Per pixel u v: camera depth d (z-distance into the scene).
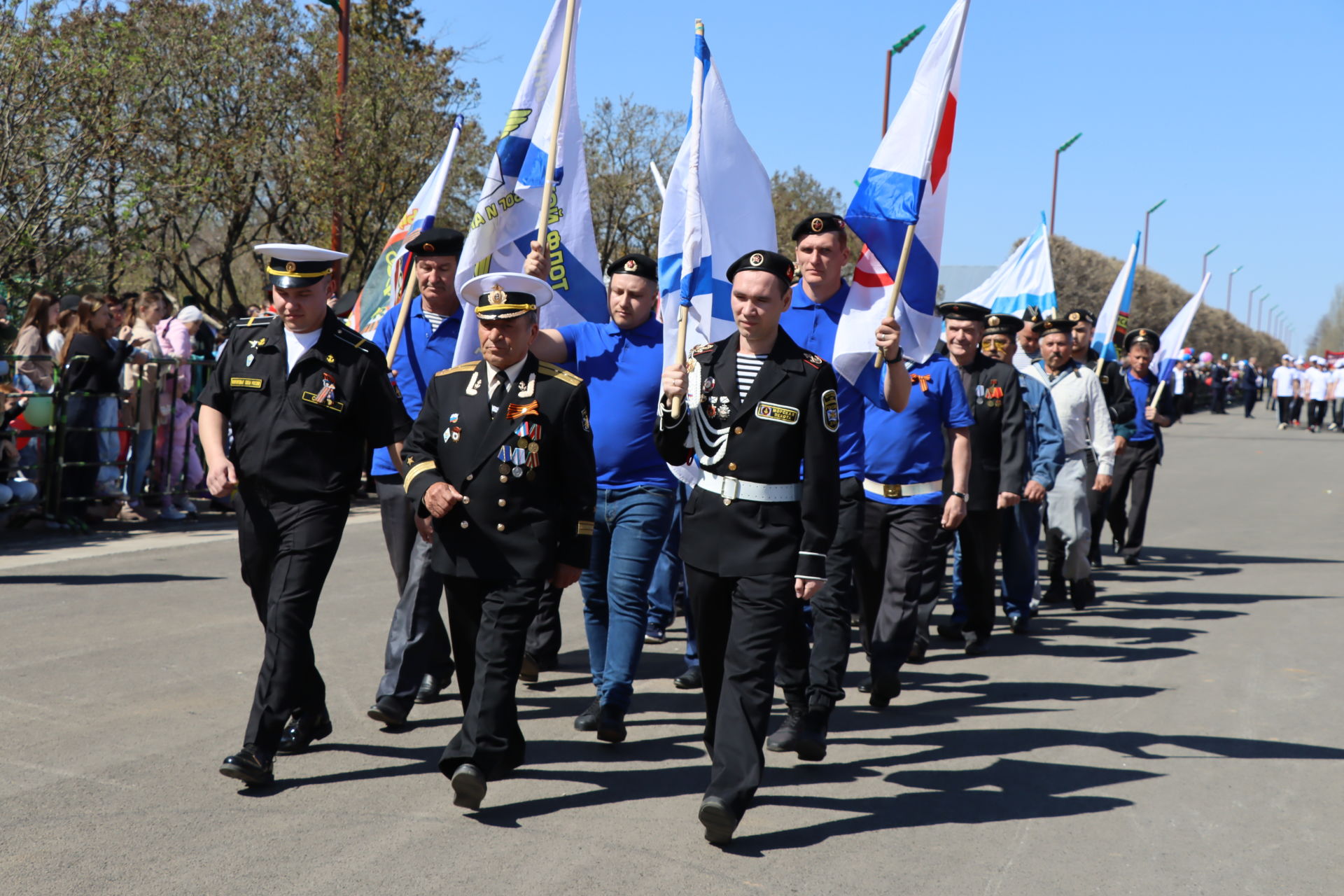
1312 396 33.72
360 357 4.50
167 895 3.39
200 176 17.69
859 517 5.11
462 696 4.48
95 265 14.65
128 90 15.69
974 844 4.00
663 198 5.42
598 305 5.91
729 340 4.30
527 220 5.74
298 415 4.40
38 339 9.97
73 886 3.43
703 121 5.30
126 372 10.23
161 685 5.57
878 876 3.71
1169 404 10.41
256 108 19.05
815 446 4.02
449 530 4.25
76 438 9.95
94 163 14.05
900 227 5.17
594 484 4.30
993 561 6.89
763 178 5.60
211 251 22.81
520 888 3.54
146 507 10.95
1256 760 4.97
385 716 5.07
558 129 5.27
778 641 4.03
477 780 3.99
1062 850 3.97
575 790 4.44
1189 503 15.41
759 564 4.04
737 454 4.10
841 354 5.21
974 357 6.91
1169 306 52.62
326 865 3.65
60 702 5.25
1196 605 8.61
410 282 5.59
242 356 4.49
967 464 5.87
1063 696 6.01
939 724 5.49
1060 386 8.52
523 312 4.15
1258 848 4.02
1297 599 8.80
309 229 19.61
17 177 13.22
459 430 4.27
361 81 18.45
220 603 7.32
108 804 4.10
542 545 4.19
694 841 3.96
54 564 8.43
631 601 5.04
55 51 13.55
